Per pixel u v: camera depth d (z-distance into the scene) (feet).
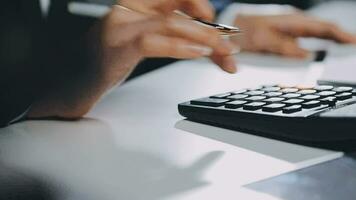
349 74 2.32
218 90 2.20
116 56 1.91
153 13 2.02
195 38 1.95
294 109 1.42
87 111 1.78
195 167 1.21
